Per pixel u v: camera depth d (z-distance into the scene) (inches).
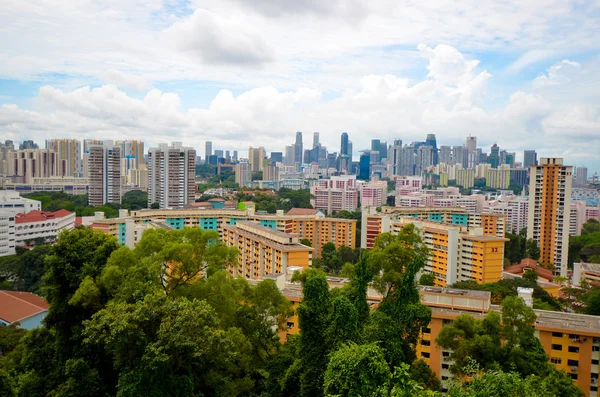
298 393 2290.8
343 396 1780.3
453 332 2733.8
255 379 2566.4
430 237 6471.5
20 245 7859.3
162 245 2632.9
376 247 2864.2
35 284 5664.4
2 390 1932.8
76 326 2262.6
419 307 2474.2
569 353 3201.3
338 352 1871.3
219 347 1929.1
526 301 3782.0
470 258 6018.7
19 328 3814.0
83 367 2100.1
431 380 2719.0
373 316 2432.3
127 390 1859.0
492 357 2554.1
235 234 6451.8
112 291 2240.4
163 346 1815.9
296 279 3026.6
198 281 2461.9
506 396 1665.8
